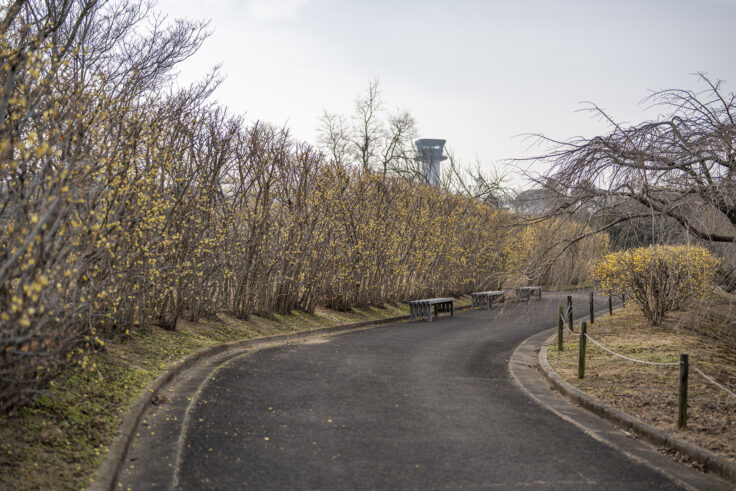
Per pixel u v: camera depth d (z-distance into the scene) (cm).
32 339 474
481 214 2994
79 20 857
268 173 1513
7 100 473
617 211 824
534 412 777
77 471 466
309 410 725
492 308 2694
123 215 757
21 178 482
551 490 500
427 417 720
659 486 525
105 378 722
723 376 959
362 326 1884
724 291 955
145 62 1017
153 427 623
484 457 578
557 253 920
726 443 625
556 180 829
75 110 613
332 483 495
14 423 509
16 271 486
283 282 1683
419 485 498
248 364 1021
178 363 919
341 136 3678
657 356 1112
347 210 1950
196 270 1255
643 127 773
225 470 514
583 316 2181
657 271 1453
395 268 2348
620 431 702
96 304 557
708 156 732
